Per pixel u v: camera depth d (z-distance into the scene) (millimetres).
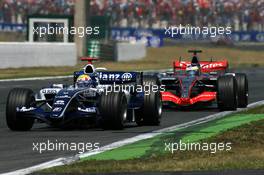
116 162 34438
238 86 67188
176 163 33469
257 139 42500
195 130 48688
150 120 53094
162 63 176500
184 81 66312
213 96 64250
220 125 51969
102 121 48781
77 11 166125
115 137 45312
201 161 34094
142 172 31000
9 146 41812
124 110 49625
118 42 191250
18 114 48688
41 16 169500
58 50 143000
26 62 134875
